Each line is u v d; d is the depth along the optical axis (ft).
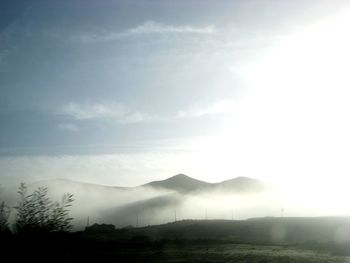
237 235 442.91
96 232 407.23
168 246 272.10
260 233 452.35
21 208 48.42
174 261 176.76
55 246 48.24
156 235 439.22
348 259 180.04
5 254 46.65
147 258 189.78
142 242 287.69
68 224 49.14
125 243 274.36
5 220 48.11
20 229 47.73
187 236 432.66
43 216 48.65
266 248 254.47
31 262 47.11
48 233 48.01
